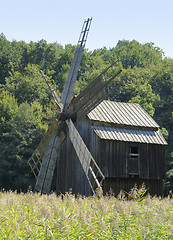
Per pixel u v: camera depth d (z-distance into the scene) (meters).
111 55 126.00
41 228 7.54
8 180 47.97
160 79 84.00
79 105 26.02
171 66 90.56
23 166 47.88
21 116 53.25
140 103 68.00
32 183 47.19
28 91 70.38
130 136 25.73
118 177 24.77
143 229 7.95
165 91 82.50
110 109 27.83
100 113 26.58
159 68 91.25
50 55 98.12
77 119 26.47
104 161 24.41
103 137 24.38
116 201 10.01
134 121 27.09
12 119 53.16
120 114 27.50
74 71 27.84
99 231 7.57
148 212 8.70
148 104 68.06
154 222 8.27
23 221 7.84
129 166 25.28
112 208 9.05
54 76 90.88
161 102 72.44
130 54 121.88
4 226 7.72
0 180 47.16
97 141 24.77
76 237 7.30
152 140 26.28
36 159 49.09
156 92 82.88
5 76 86.81
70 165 27.56
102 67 89.75
